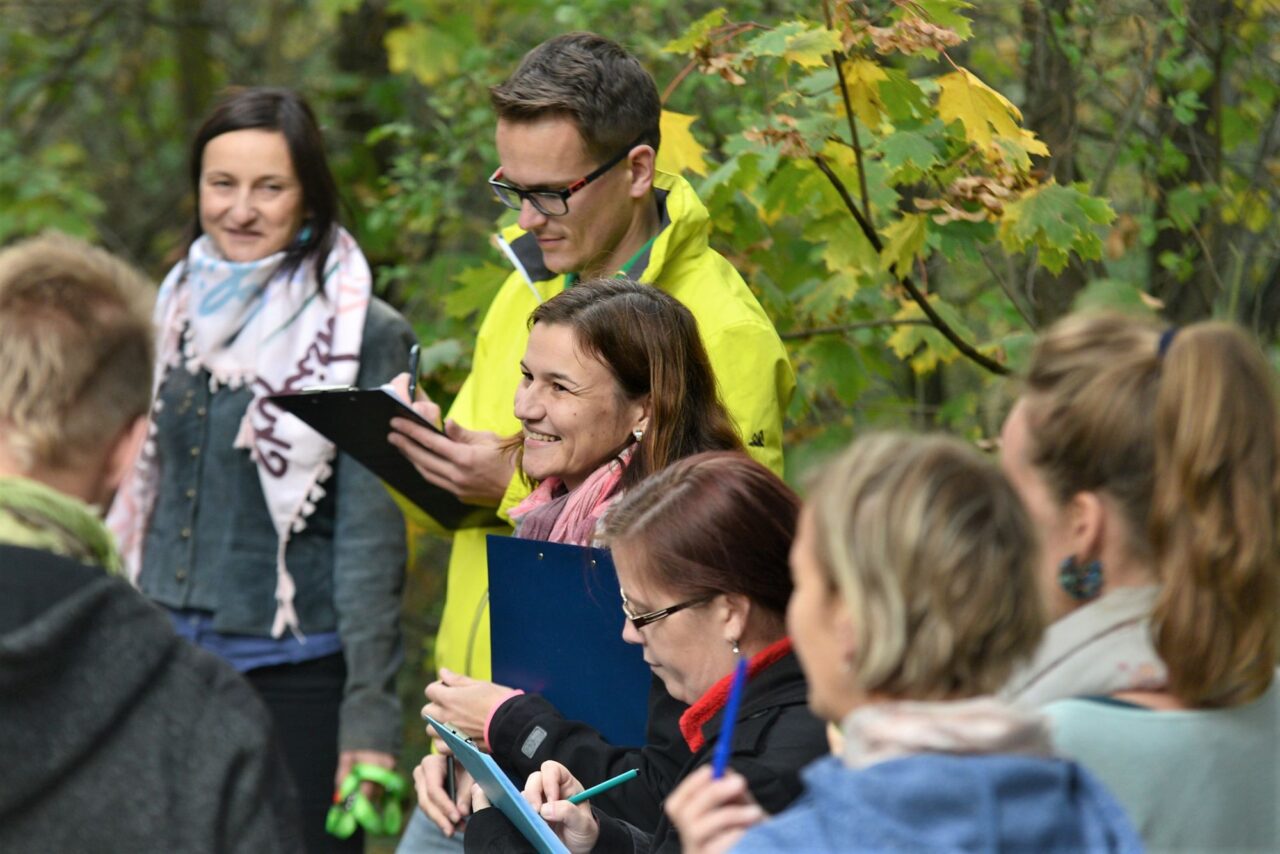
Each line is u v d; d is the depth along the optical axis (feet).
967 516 7.02
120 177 40.88
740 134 19.93
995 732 6.82
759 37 16.47
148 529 17.62
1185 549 8.09
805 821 7.00
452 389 22.24
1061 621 8.53
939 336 20.67
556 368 12.99
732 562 10.36
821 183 18.03
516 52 27.35
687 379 12.91
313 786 17.17
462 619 15.46
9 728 7.70
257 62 38.65
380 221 26.14
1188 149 20.99
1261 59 20.93
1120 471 8.30
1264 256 21.42
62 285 8.59
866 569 7.00
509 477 14.60
